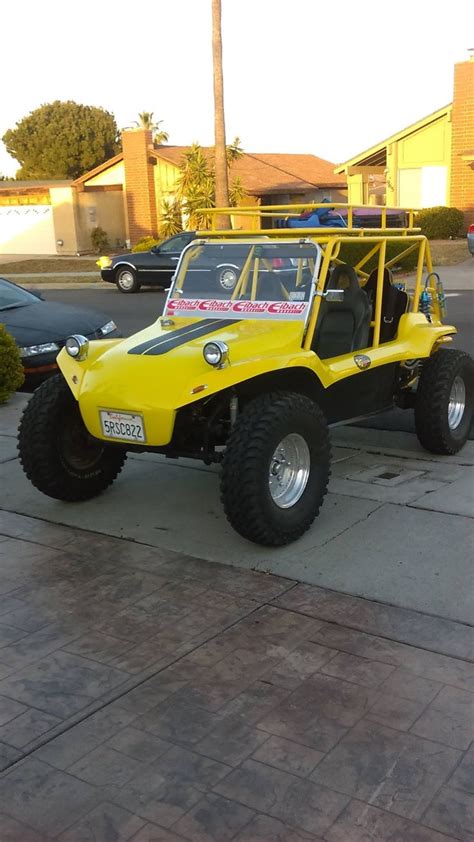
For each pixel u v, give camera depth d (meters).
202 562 4.67
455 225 28.41
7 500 5.81
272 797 2.79
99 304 18.91
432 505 5.39
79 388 5.05
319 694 3.37
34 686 3.49
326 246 5.34
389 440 7.20
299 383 5.32
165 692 3.42
